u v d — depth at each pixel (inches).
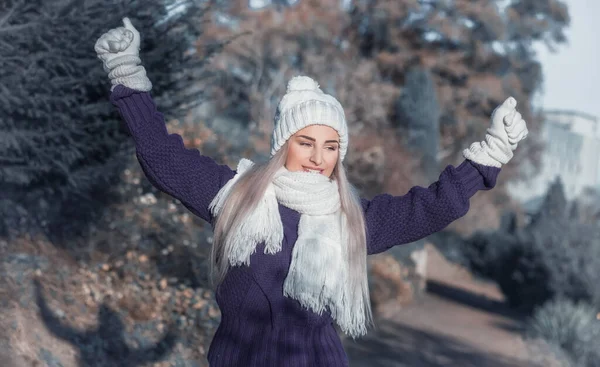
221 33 895.1
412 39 1277.1
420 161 781.3
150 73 224.7
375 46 1256.8
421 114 826.8
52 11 184.7
